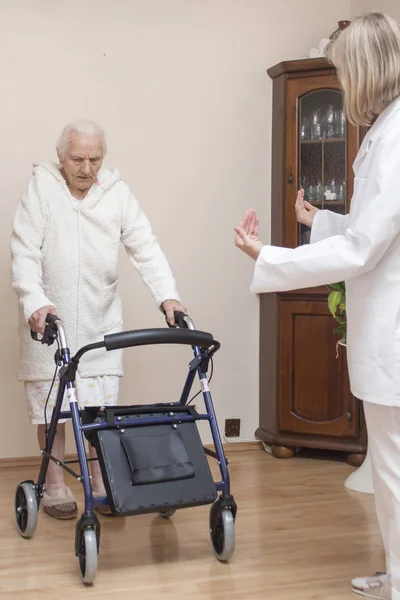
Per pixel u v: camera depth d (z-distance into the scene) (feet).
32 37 11.95
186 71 12.76
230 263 13.12
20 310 9.57
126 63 12.44
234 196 13.08
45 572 7.93
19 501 9.00
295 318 12.55
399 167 6.08
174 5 12.65
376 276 6.35
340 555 8.41
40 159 12.06
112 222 9.54
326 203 12.41
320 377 12.44
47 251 9.34
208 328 13.07
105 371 9.61
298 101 12.46
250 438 13.39
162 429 8.00
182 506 7.71
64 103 12.14
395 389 6.27
